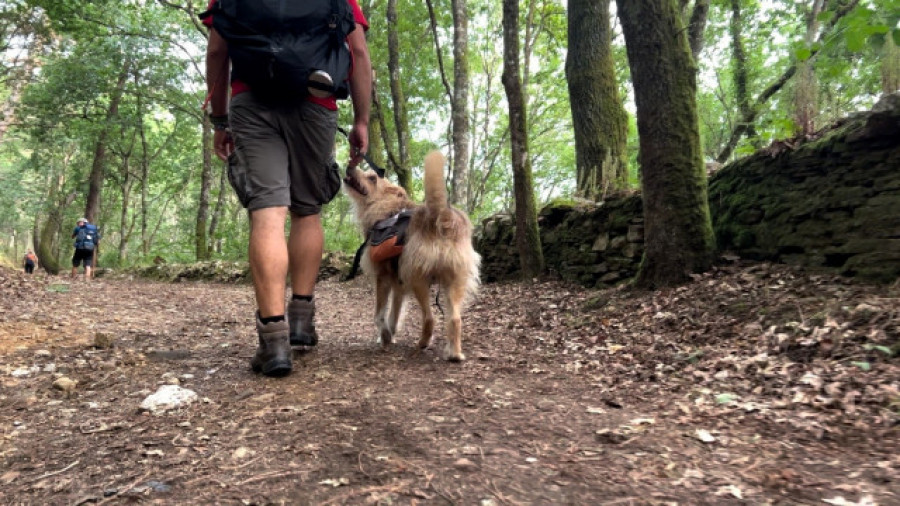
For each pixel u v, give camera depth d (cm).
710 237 526
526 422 240
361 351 384
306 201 334
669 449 210
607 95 925
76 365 327
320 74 278
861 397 251
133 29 1734
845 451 205
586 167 927
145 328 512
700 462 197
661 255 532
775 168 495
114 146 2647
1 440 213
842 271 418
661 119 524
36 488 173
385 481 179
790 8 1258
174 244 2038
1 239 5588
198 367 327
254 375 306
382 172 425
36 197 3094
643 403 273
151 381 294
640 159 557
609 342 424
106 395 271
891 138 404
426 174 353
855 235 417
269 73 274
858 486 175
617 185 852
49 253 2580
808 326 345
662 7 518
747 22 1369
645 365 352
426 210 363
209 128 1927
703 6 1045
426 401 266
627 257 648
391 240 370
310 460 194
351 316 675
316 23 283
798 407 253
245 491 171
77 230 1479
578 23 936
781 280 446
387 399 266
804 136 479
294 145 309
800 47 393
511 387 301
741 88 1361
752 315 397
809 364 302
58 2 1550
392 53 1353
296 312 349
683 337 400
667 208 527
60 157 2888
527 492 173
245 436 215
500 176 2961
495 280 902
